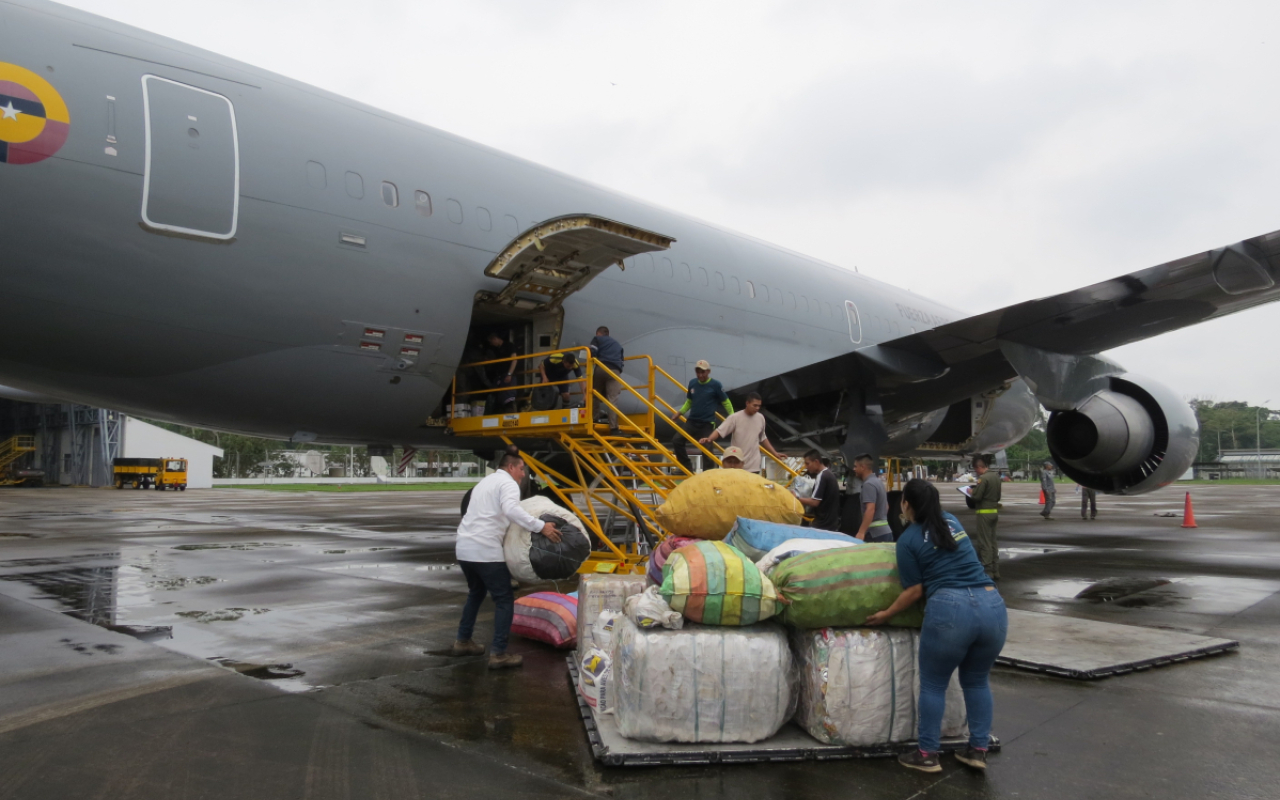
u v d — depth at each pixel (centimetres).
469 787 322
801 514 560
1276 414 13200
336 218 781
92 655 517
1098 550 1220
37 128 626
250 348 757
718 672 362
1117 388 1155
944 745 369
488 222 903
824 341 1355
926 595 353
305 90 827
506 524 502
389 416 891
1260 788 327
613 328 1028
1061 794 322
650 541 799
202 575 877
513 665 499
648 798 316
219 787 317
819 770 349
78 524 1662
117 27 708
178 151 693
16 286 639
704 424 854
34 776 325
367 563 991
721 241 1232
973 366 1214
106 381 752
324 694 441
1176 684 475
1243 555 1149
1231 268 791
